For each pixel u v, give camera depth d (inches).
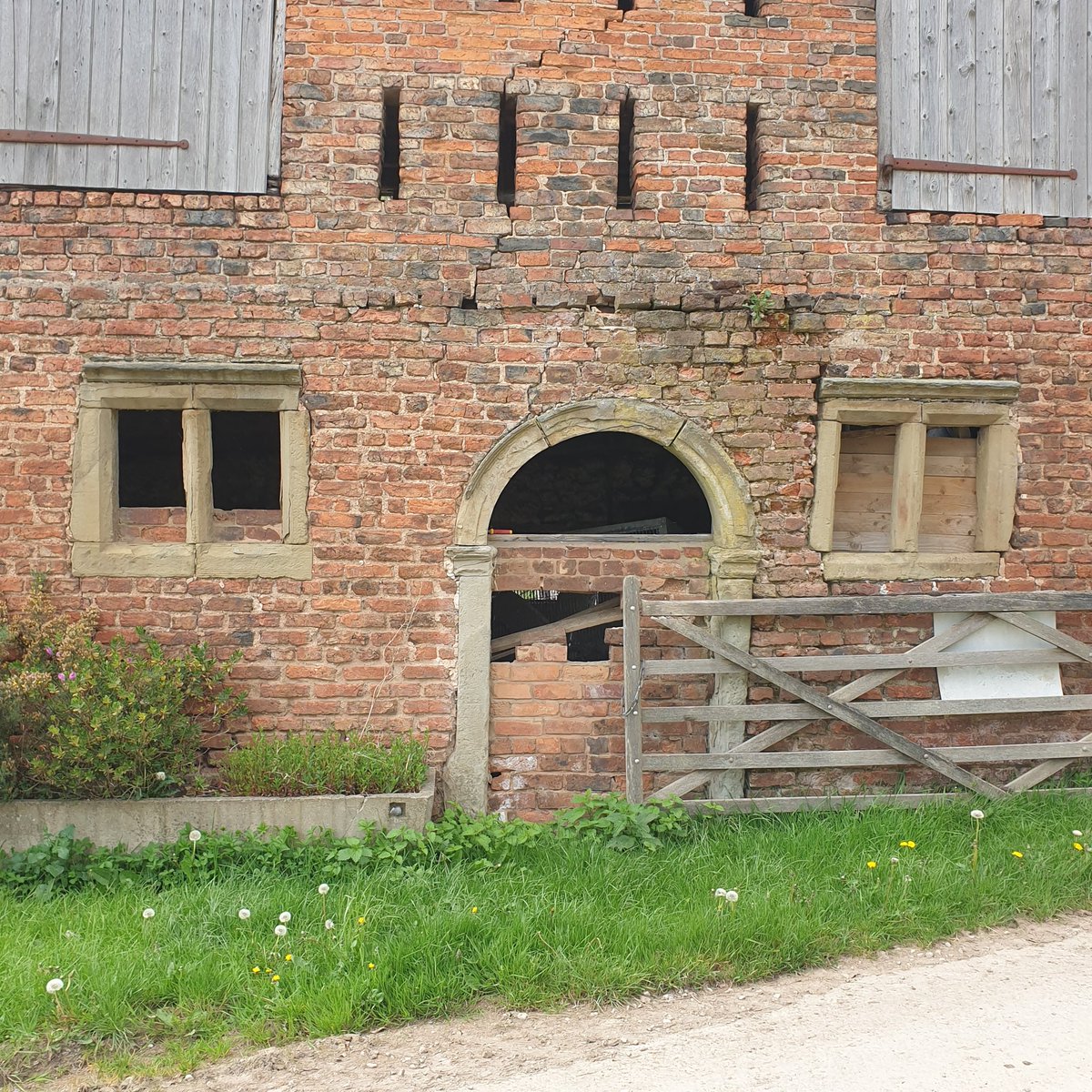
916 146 242.1
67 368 223.6
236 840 205.2
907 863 195.8
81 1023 148.7
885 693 240.2
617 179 244.7
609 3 236.8
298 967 159.5
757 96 239.0
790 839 208.2
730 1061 137.3
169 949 165.5
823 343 237.5
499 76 234.1
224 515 234.8
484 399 231.1
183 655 225.9
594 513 370.6
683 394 234.8
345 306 228.5
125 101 226.4
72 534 223.5
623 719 235.5
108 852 201.5
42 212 224.1
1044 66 246.7
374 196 230.8
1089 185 245.3
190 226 226.7
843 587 239.8
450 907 179.0
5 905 185.0
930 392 237.3
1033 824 216.2
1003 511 242.5
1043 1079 131.3
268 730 228.4
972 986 159.0
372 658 229.8
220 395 226.2
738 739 238.7
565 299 231.9
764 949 167.3
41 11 226.1
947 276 240.2
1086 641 244.5
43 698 211.2
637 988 158.9
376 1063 139.9
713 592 239.8
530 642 242.4
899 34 243.4
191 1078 137.6
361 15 231.6
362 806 210.8
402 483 229.9
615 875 193.3
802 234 237.6
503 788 235.1
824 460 237.3
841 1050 139.6
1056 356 242.7
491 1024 150.3
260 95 229.0
